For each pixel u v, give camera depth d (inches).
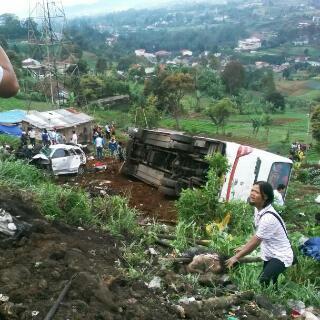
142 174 665.6
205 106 3759.8
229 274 253.1
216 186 414.9
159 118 2491.4
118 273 198.1
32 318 143.2
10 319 142.3
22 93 2778.1
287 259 248.4
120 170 709.3
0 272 163.8
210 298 214.8
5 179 285.6
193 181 546.9
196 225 384.8
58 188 307.7
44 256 183.3
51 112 1567.4
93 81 3440.0
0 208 217.6
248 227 394.6
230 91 4429.1
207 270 253.0
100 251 227.5
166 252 297.0
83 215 290.4
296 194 880.3
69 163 754.8
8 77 97.6
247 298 223.9
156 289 210.5
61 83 3036.4
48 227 220.2
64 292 157.1
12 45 5364.2
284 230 248.8
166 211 510.9
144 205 531.5
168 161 620.1
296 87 5994.1
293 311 231.3
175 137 581.3
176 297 211.2
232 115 3693.4
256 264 274.8
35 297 154.1
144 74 4955.7
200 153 565.9
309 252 308.3
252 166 544.4
